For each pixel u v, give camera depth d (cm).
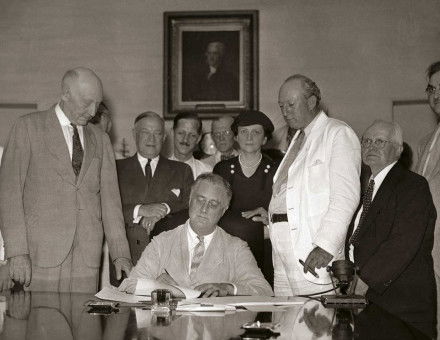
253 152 483
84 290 410
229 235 379
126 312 276
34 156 413
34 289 403
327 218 372
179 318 260
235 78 837
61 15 859
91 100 414
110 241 427
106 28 858
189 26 841
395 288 365
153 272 371
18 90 858
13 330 234
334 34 837
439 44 823
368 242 374
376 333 229
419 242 363
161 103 851
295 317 263
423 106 838
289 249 398
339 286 316
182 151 584
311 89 404
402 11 830
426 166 456
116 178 440
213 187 367
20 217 399
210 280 365
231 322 250
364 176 541
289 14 843
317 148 397
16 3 862
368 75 830
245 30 838
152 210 487
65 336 221
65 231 408
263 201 477
